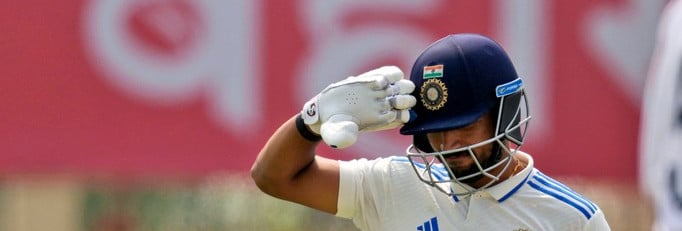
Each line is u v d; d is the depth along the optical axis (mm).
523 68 23250
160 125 22547
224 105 22672
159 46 22531
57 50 22359
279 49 22766
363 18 22781
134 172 22500
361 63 22781
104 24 22422
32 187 34312
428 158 14719
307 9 22750
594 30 23375
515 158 14172
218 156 22672
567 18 23328
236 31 22656
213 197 42094
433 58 13789
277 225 42031
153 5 22516
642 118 23281
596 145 23438
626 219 35438
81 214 39969
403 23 22844
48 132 22359
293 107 22750
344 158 22703
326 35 22766
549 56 23281
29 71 22312
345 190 14609
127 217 41031
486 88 13641
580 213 13969
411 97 13297
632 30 23438
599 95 23391
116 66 22469
